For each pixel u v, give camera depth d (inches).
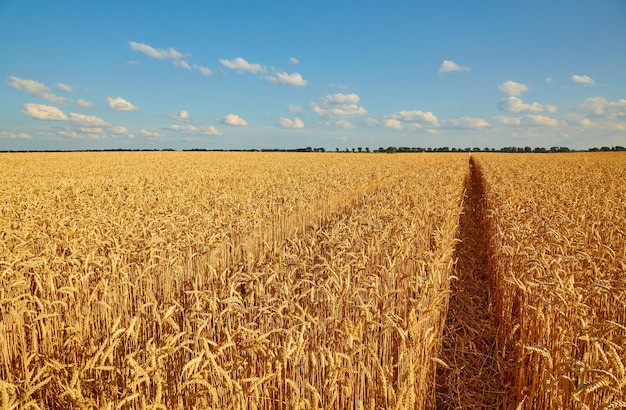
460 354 232.7
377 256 246.5
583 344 149.1
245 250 306.0
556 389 127.8
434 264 208.8
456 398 192.9
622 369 97.1
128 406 113.2
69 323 155.6
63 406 118.2
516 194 505.0
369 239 255.0
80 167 1248.8
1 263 180.9
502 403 188.9
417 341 148.6
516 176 853.8
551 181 722.2
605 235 301.0
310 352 133.3
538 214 372.2
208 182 782.5
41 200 455.2
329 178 792.9
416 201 451.2
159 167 1251.2
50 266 200.7
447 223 353.7
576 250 236.4
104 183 736.3
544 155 2593.5
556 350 143.5
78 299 169.2
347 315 165.2
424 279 201.9
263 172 1014.4
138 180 776.3
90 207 403.5
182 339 141.2
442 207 438.3
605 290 163.0
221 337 137.5
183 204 431.8
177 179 818.8
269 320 148.6
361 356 131.0
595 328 118.0
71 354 136.3
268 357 107.9
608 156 2252.7
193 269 259.3
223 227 327.9
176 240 277.7
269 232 386.6
